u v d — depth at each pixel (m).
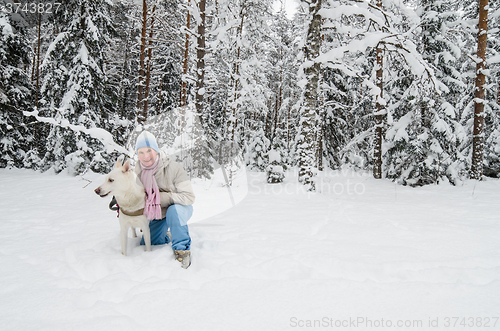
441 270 2.27
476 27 10.31
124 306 1.74
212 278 2.20
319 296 1.87
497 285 2.03
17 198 6.04
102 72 10.63
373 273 2.27
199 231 3.48
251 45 12.98
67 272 2.28
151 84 16.45
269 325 1.55
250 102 13.94
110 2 11.05
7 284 2.04
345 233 3.42
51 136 10.12
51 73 10.10
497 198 6.18
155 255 2.60
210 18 12.17
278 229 3.59
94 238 3.16
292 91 17.23
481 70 9.32
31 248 2.84
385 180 10.04
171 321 1.58
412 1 10.54
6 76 11.05
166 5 11.97
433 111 8.70
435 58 9.56
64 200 5.84
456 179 8.73
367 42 6.41
